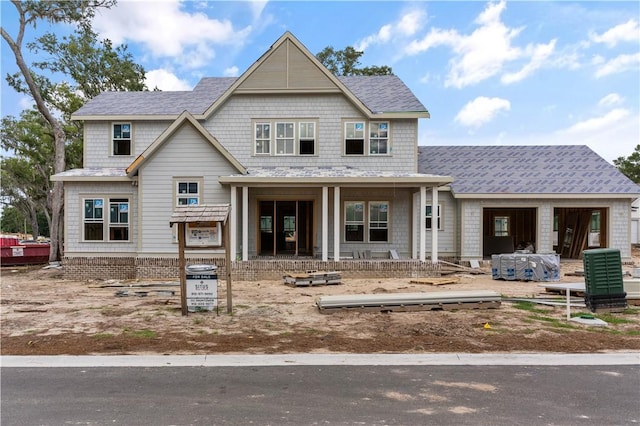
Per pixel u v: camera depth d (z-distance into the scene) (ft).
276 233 57.36
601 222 64.34
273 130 58.03
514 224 75.25
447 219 63.67
